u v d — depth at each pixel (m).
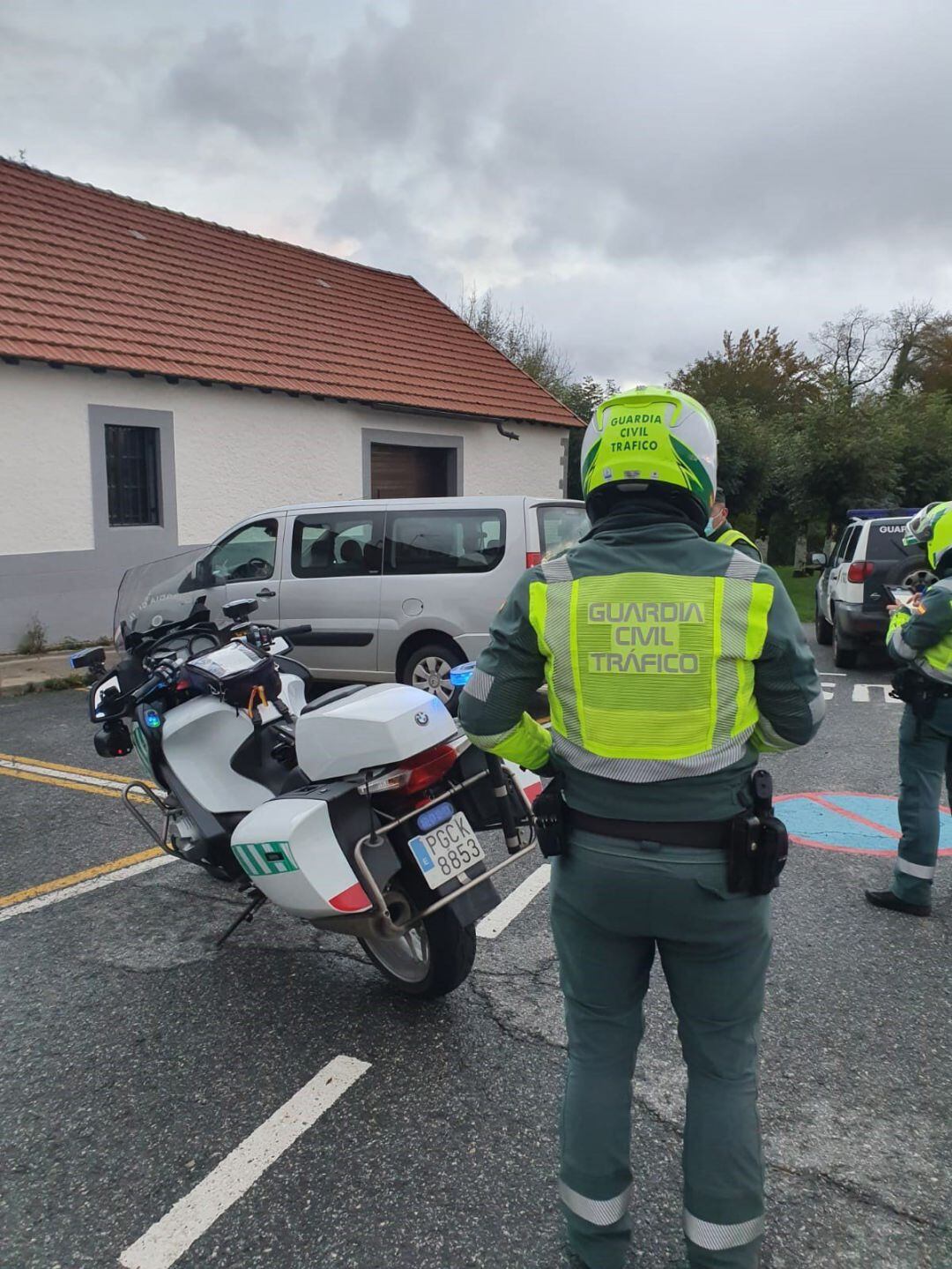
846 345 40.50
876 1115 2.76
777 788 6.04
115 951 3.82
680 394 2.09
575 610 1.97
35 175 14.13
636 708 1.91
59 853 4.88
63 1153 2.64
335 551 8.05
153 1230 2.36
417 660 7.76
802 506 19.84
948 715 3.82
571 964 2.07
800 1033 3.17
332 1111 2.80
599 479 2.06
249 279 15.62
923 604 3.78
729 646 1.88
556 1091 2.88
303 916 3.12
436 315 18.86
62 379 10.88
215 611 8.37
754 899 1.93
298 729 3.14
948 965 3.62
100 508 11.33
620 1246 2.05
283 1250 2.29
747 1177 1.94
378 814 3.11
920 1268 2.22
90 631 11.34
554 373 31.66
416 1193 2.46
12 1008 3.39
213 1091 2.90
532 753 2.13
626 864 1.91
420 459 15.92
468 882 3.12
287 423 13.49
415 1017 3.30
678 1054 3.06
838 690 9.50
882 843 4.96
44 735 7.32
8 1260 2.27
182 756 3.85
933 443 21.45
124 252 14.02
